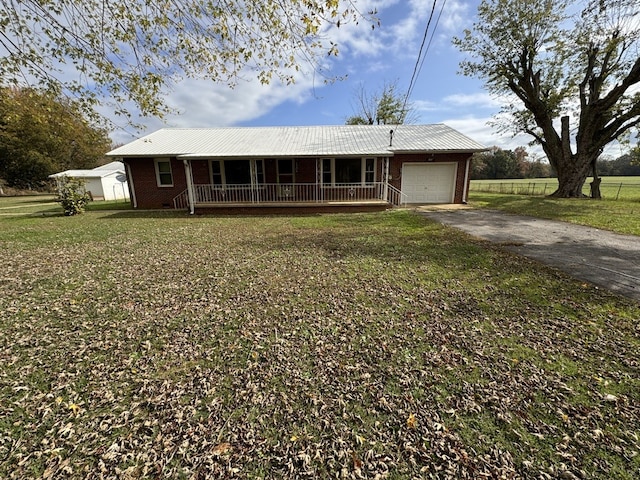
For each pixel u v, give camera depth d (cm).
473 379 233
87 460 170
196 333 311
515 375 236
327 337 299
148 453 174
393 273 479
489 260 530
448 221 952
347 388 226
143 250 654
